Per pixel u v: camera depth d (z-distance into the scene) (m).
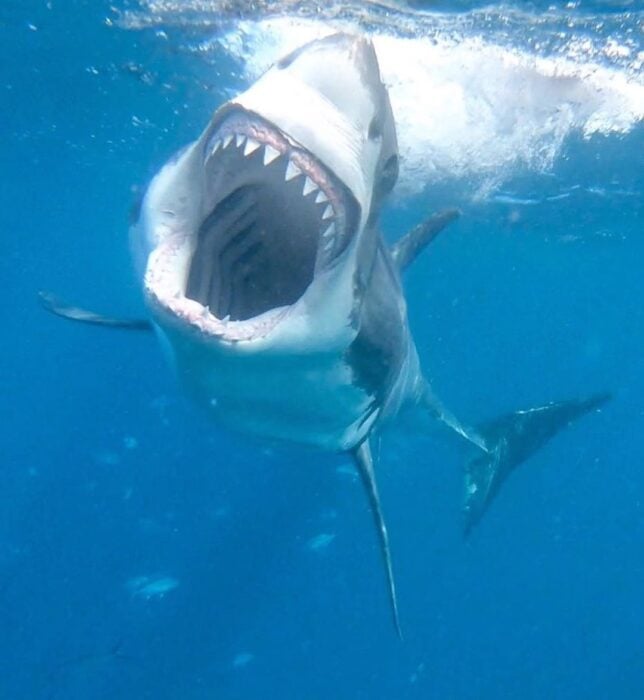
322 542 11.98
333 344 3.41
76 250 39.62
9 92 14.56
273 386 3.59
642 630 17.92
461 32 9.24
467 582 17.38
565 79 10.34
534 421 9.88
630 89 10.59
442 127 12.06
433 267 29.55
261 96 2.87
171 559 13.75
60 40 11.55
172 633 12.42
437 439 9.13
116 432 18.53
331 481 16.25
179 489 15.66
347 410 4.13
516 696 14.73
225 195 3.50
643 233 21.89
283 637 13.62
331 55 3.05
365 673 13.45
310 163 2.86
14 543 13.68
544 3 8.30
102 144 17.98
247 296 4.21
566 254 26.22
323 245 3.02
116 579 13.12
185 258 3.09
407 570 16.73
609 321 49.22
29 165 21.45
